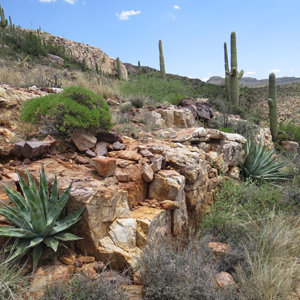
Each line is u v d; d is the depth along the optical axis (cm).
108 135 566
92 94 553
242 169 826
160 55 2319
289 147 1514
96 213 340
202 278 321
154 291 288
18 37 2567
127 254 324
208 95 1955
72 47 3816
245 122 1154
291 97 3912
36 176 378
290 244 436
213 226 491
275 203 593
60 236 319
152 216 385
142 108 991
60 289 267
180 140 715
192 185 509
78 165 454
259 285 330
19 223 313
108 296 269
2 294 251
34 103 534
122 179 427
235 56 1897
